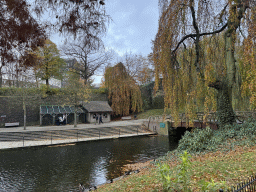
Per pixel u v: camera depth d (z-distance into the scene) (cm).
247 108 1755
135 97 4112
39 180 1178
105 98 4238
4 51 294
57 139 2386
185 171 490
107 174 1283
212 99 1384
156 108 4594
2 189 1049
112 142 2392
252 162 766
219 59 1487
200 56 1467
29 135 2409
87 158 1672
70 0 304
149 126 3294
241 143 1132
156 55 1434
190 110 1436
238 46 1445
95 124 3412
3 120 3055
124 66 4169
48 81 3856
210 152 1152
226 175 670
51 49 3488
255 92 984
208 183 386
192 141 1327
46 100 3466
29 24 285
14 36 284
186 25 1345
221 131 1406
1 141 2205
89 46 332
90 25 318
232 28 1302
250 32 1046
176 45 1402
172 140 2570
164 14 1366
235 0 1216
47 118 3362
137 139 2631
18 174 1281
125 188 736
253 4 1084
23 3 277
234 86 1589
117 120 4050
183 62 1538
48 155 1759
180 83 1507
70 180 1179
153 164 1261
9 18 280
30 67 338
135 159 1639
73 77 3606
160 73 1458
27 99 3253
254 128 1262
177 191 544
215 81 1405
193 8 1327
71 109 3509
